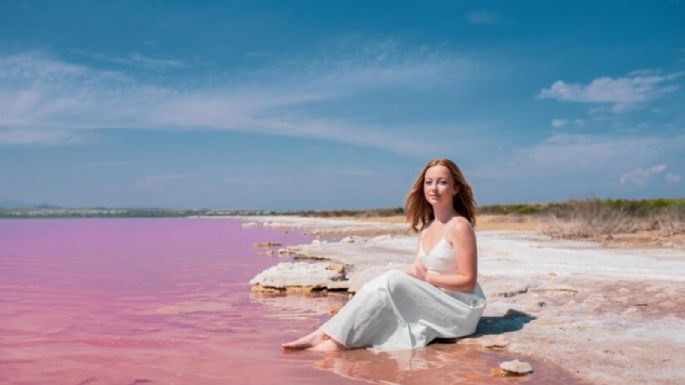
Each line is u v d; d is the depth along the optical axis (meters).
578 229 17.20
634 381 3.58
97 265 11.11
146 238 21.44
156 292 7.61
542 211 35.00
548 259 10.48
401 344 4.57
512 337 4.79
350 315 4.48
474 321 4.91
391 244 15.55
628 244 14.16
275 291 7.84
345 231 26.80
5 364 3.92
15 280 8.77
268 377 3.65
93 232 26.52
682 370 3.78
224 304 6.74
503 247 13.14
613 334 4.80
